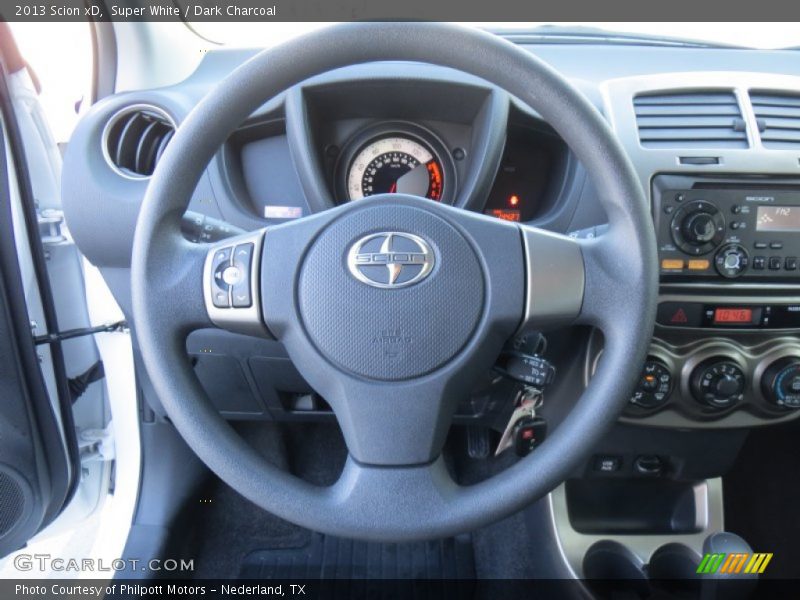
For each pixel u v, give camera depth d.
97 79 1.19
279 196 1.08
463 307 0.70
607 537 1.33
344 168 1.08
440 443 0.71
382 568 1.37
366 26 0.66
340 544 1.43
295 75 0.69
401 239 0.70
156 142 1.07
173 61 1.22
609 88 1.04
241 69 0.68
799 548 1.29
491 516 0.68
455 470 1.52
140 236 0.70
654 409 1.07
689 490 1.36
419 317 0.70
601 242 0.73
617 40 1.26
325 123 1.06
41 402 1.00
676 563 1.31
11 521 1.05
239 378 1.13
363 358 0.70
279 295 0.71
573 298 0.72
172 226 0.72
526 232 0.72
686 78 1.05
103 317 1.21
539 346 0.82
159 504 1.30
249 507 1.48
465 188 1.02
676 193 0.99
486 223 0.72
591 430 0.69
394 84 0.98
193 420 0.70
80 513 1.30
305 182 1.01
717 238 0.99
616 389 0.69
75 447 1.13
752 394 1.07
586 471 1.28
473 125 1.04
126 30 1.16
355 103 1.03
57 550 1.30
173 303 0.71
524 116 1.01
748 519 1.39
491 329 0.71
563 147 1.04
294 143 0.99
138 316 0.71
